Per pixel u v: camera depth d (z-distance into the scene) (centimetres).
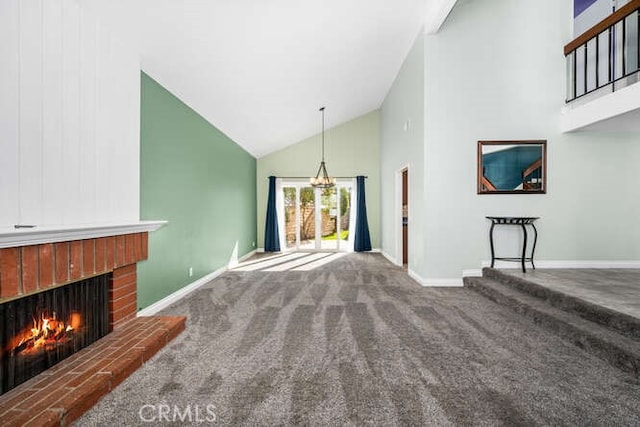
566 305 252
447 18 389
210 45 285
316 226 774
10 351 149
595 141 385
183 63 297
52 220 170
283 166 763
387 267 540
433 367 186
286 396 157
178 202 355
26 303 158
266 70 371
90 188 199
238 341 226
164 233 322
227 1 239
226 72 341
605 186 386
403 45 446
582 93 385
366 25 360
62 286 181
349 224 765
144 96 289
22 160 152
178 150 357
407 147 477
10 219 147
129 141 243
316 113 612
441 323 261
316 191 773
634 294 257
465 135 390
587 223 386
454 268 392
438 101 390
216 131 484
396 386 166
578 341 213
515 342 221
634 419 139
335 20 326
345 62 437
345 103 619
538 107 388
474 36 389
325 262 597
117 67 229
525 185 387
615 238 385
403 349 211
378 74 530
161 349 213
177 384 169
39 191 162
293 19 293
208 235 446
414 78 436
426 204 391
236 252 585
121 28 226
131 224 221
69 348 185
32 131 158
